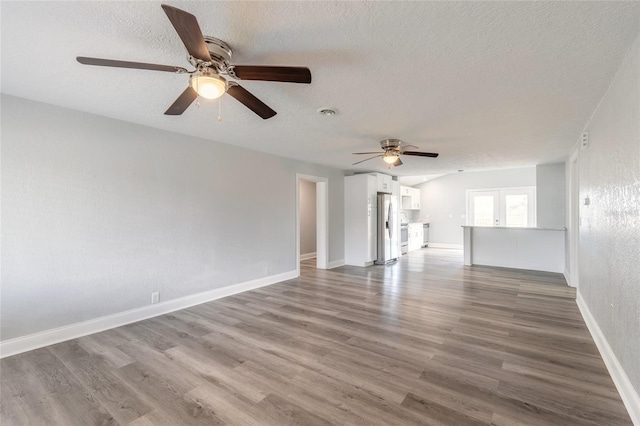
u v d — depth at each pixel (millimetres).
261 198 4910
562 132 3588
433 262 7141
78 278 2980
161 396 2010
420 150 4625
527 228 6016
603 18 1508
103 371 2322
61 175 2873
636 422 1677
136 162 3393
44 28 1638
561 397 1950
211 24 1569
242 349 2676
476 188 9422
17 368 2373
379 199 6969
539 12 1466
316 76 2158
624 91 1946
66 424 1768
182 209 3832
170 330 3117
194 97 2043
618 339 2068
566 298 4125
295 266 5582
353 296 4320
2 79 2277
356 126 3404
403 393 2014
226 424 1748
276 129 3561
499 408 1852
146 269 3492
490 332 2988
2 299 2572
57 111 2840
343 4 1414
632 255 1811
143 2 1431
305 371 2303
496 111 2879
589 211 3113
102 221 3143
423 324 3219
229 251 4410
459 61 1949
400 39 1705
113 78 2258
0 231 2562
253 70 1683
